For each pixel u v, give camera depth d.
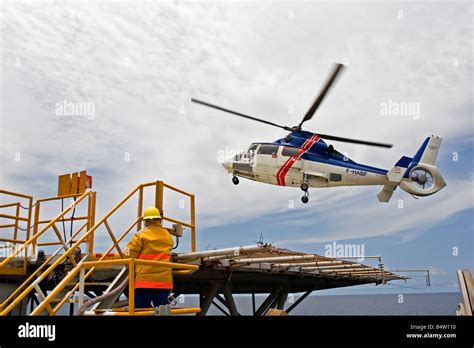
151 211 6.59
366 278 15.83
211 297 10.48
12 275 8.67
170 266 6.01
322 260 10.87
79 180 9.30
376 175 20.25
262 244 7.28
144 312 5.47
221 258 8.69
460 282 5.89
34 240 8.25
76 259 8.21
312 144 19.30
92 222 8.61
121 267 7.98
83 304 5.61
